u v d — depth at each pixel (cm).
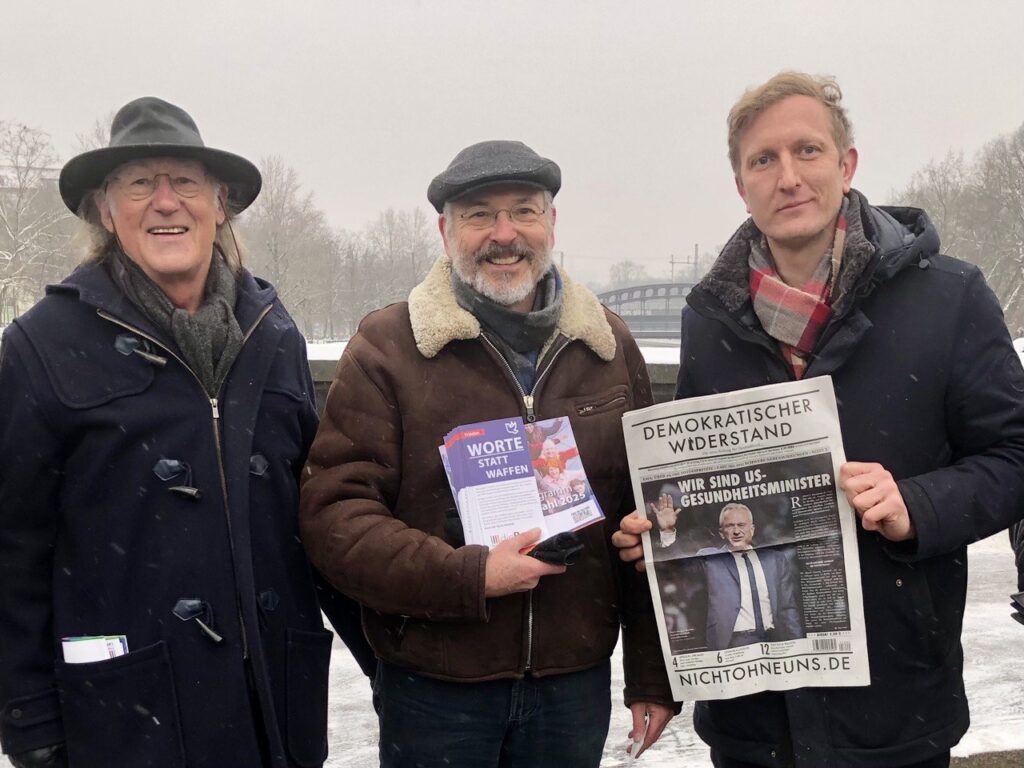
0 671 186
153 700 183
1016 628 436
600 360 213
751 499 186
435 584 183
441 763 198
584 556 205
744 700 193
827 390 180
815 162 183
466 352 203
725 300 197
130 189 192
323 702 211
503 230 200
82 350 185
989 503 173
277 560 202
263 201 4962
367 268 6134
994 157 4578
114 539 184
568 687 204
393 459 200
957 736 186
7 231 4319
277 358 210
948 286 183
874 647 183
